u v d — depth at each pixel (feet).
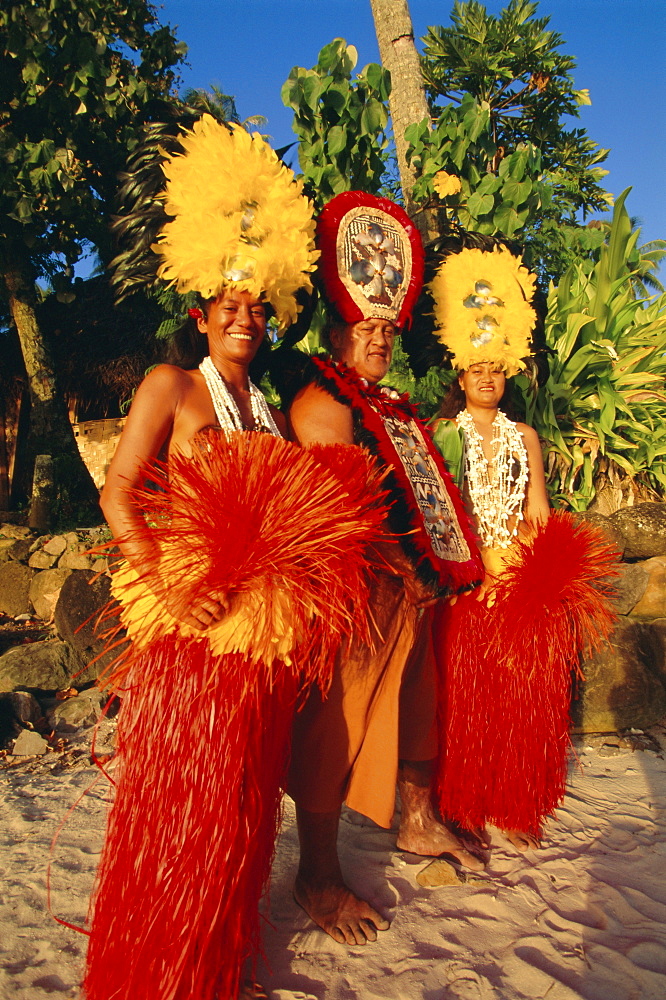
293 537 5.24
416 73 16.21
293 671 5.75
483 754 7.89
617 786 9.63
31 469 35.86
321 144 11.68
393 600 6.86
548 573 7.57
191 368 7.10
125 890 5.21
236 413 6.28
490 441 8.80
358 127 11.77
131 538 5.49
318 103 11.70
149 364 38.50
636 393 17.76
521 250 10.30
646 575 12.37
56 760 10.90
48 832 8.47
